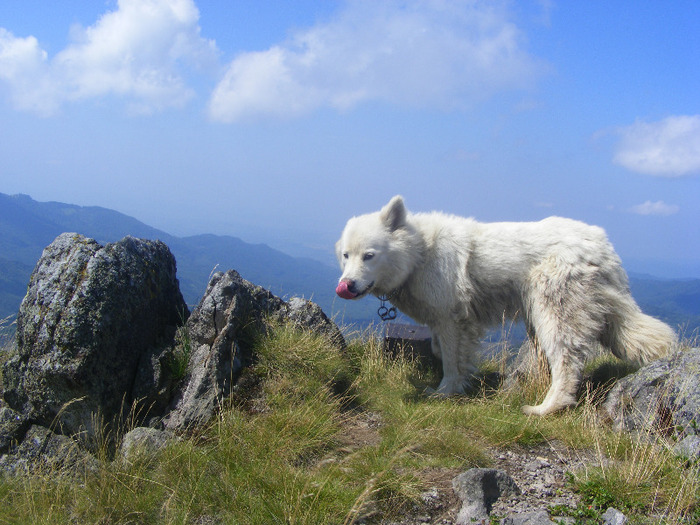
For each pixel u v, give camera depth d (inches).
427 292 218.5
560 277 196.7
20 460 156.3
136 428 157.0
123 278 180.4
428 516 122.3
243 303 199.8
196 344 187.3
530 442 162.1
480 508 120.9
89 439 161.2
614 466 135.3
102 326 167.2
